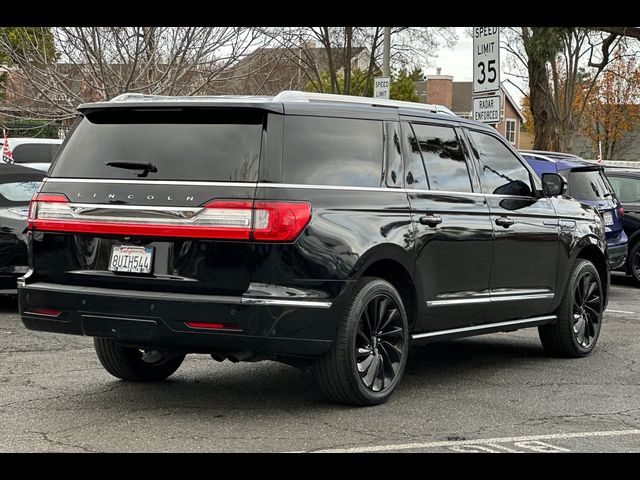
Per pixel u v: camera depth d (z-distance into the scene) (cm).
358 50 4641
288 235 594
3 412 638
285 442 569
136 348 699
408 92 6175
